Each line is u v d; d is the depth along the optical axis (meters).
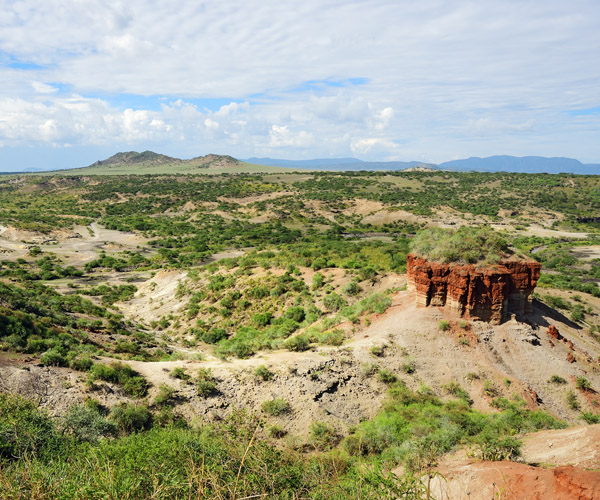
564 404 26.97
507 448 15.59
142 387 23.47
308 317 44.81
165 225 190.88
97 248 140.00
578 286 76.50
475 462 14.53
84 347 29.25
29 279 94.19
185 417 22.05
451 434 19.38
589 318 56.00
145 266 115.00
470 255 32.84
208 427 20.89
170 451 11.02
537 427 22.03
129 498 7.31
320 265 60.59
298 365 27.30
